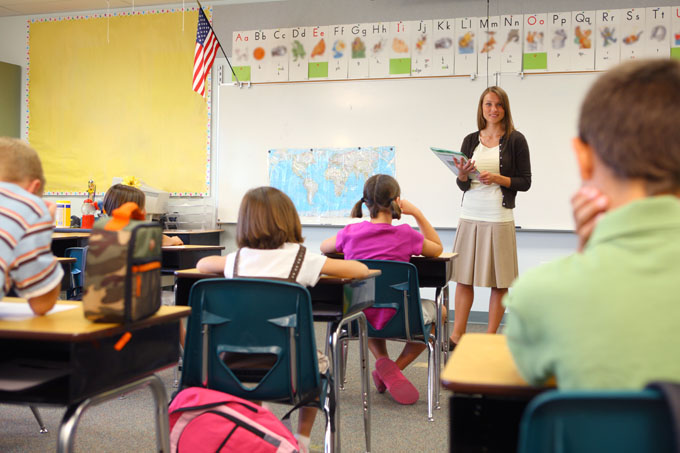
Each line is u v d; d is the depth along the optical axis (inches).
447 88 213.3
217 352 63.9
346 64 222.1
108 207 131.0
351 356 160.6
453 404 38.3
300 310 62.4
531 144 205.9
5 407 111.1
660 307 26.7
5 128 249.4
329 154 224.1
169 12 241.4
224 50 235.0
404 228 110.6
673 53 197.3
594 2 202.4
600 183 30.2
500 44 208.5
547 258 206.4
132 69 244.7
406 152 217.2
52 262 48.9
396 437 98.0
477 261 152.3
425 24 215.0
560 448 25.0
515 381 33.0
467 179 152.6
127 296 43.7
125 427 101.3
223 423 59.1
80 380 41.7
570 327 27.6
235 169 233.9
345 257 112.6
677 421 22.8
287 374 63.1
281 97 229.0
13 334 41.6
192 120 238.7
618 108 28.8
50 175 251.3
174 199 240.1
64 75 250.8
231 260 74.8
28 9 248.5
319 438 96.9
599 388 26.6
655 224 27.6
